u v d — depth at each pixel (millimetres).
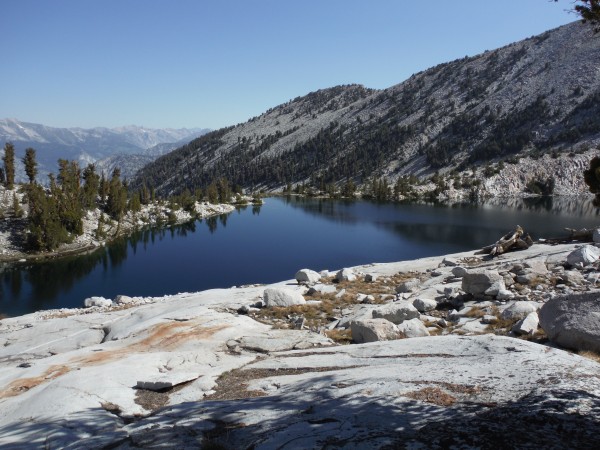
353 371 10883
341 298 25062
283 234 106688
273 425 7699
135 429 8516
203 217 144375
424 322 17984
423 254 79125
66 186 107125
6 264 76875
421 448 5961
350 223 122250
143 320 23250
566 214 127938
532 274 22578
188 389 11672
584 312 11789
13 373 15055
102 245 95500
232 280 66000
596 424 6078
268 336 17375
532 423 6270
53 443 8469
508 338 11172
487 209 146250
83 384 11898
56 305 54000
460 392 8023
